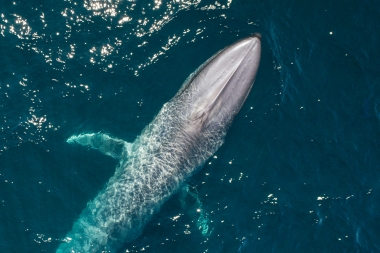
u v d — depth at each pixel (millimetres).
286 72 30156
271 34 30672
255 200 27953
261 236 27328
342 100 30031
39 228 26750
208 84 27016
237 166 28344
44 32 29875
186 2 30828
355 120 29672
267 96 29500
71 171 27812
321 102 29922
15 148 27797
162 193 26578
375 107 29969
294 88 29984
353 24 31531
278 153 28766
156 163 26391
